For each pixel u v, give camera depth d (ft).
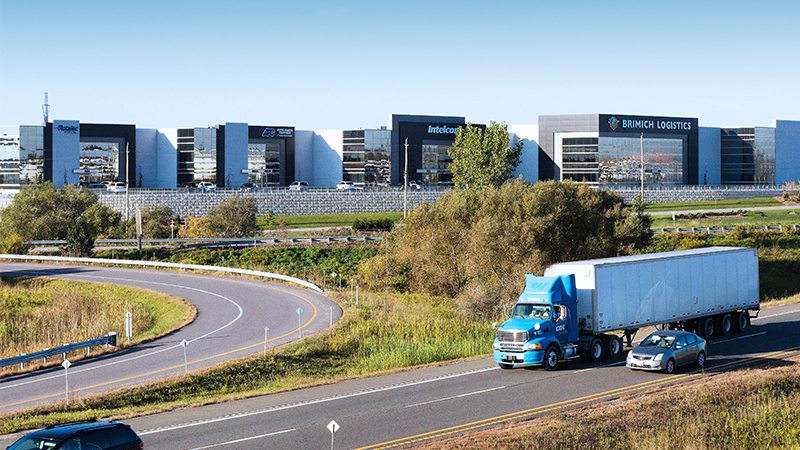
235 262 230.48
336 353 107.24
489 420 68.54
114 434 49.21
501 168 321.11
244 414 72.95
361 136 483.10
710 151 516.73
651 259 106.11
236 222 301.43
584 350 97.91
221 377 90.84
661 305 107.34
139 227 245.04
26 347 121.49
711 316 118.01
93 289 185.47
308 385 86.94
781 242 255.70
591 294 97.55
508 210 188.55
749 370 88.69
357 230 319.47
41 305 169.78
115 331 129.90
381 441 62.39
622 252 184.03
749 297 123.03
